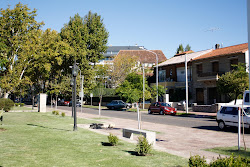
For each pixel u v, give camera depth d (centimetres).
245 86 2252
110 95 5659
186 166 638
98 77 6109
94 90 6009
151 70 5641
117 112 3488
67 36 5050
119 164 655
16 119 1975
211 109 3084
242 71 2272
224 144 1065
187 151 907
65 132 1276
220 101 3506
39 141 991
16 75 2992
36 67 3375
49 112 3086
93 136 1154
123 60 5925
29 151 802
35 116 2317
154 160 702
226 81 2441
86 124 1695
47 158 712
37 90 5056
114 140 928
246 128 1406
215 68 3659
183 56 4716
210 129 1602
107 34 5622
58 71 5141
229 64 3416
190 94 4025
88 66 5219
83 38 5191
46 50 3262
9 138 1045
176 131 1498
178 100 4062
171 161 691
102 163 665
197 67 3966
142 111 3638
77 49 5072
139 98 4191
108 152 807
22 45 2994
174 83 4338
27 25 2972
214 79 3491
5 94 3127
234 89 2345
